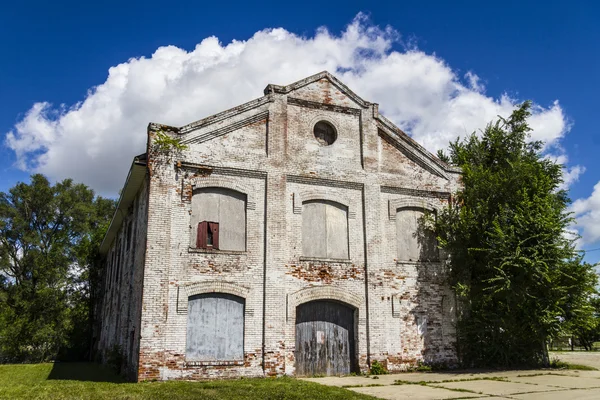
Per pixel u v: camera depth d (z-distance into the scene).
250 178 18.25
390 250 19.66
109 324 27.75
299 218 18.52
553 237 18.73
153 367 15.36
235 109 18.42
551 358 24.77
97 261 38.38
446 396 12.35
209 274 16.78
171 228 16.62
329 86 20.42
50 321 38.19
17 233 42.47
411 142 21.06
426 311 19.61
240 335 16.81
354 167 19.92
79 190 46.62
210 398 11.77
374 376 17.17
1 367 25.70
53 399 11.81
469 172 20.81
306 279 18.03
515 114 22.42
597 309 19.14
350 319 18.67
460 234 19.94
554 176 22.22
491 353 19.58
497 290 17.94
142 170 17.69
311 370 17.61
